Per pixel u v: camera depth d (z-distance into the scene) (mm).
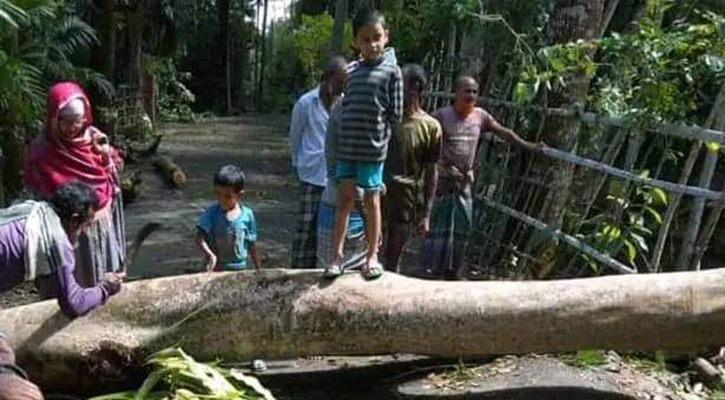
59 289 3318
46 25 7227
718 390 3908
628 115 4512
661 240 4363
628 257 4637
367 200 3834
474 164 5812
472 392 3896
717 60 4258
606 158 4812
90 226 4082
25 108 6066
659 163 4898
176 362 3615
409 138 4641
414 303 3809
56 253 3246
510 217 5457
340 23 10047
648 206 4473
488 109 5770
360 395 3900
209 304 3865
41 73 6930
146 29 17781
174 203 8812
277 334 3861
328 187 4434
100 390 3898
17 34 6328
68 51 7934
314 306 3838
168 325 3854
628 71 4781
